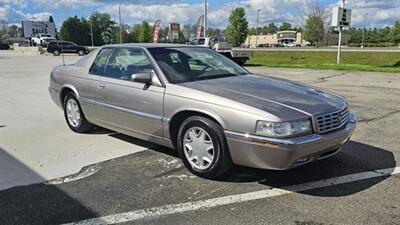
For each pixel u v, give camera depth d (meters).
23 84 13.60
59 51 42.47
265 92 4.31
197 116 4.24
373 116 7.62
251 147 3.81
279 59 35.22
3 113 8.05
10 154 5.23
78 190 4.05
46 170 4.63
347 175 4.41
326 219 3.40
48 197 3.88
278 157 3.69
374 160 4.91
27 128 6.70
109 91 5.33
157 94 4.62
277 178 4.32
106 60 5.65
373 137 6.02
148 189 4.07
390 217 3.42
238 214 3.51
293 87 4.69
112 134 6.22
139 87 4.87
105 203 3.75
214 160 4.14
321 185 4.13
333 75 16.72
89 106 5.79
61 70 6.56
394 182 4.20
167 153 5.24
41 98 10.19
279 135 3.68
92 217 3.47
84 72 5.93
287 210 3.58
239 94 4.18
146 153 5.25
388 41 97.12
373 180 4.26
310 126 3.83
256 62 29.64
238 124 3.87
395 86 12.50
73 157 5.11
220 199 3.82
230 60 5.78
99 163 4.87
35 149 5.46
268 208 3.62
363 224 3.30
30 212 3.56
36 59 32.56
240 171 4.52
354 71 18.69
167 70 4.79
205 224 3.33
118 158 5.05
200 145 4.28
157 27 32.25
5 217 3.47
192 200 3.80
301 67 21.92
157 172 4.55
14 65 24.38
